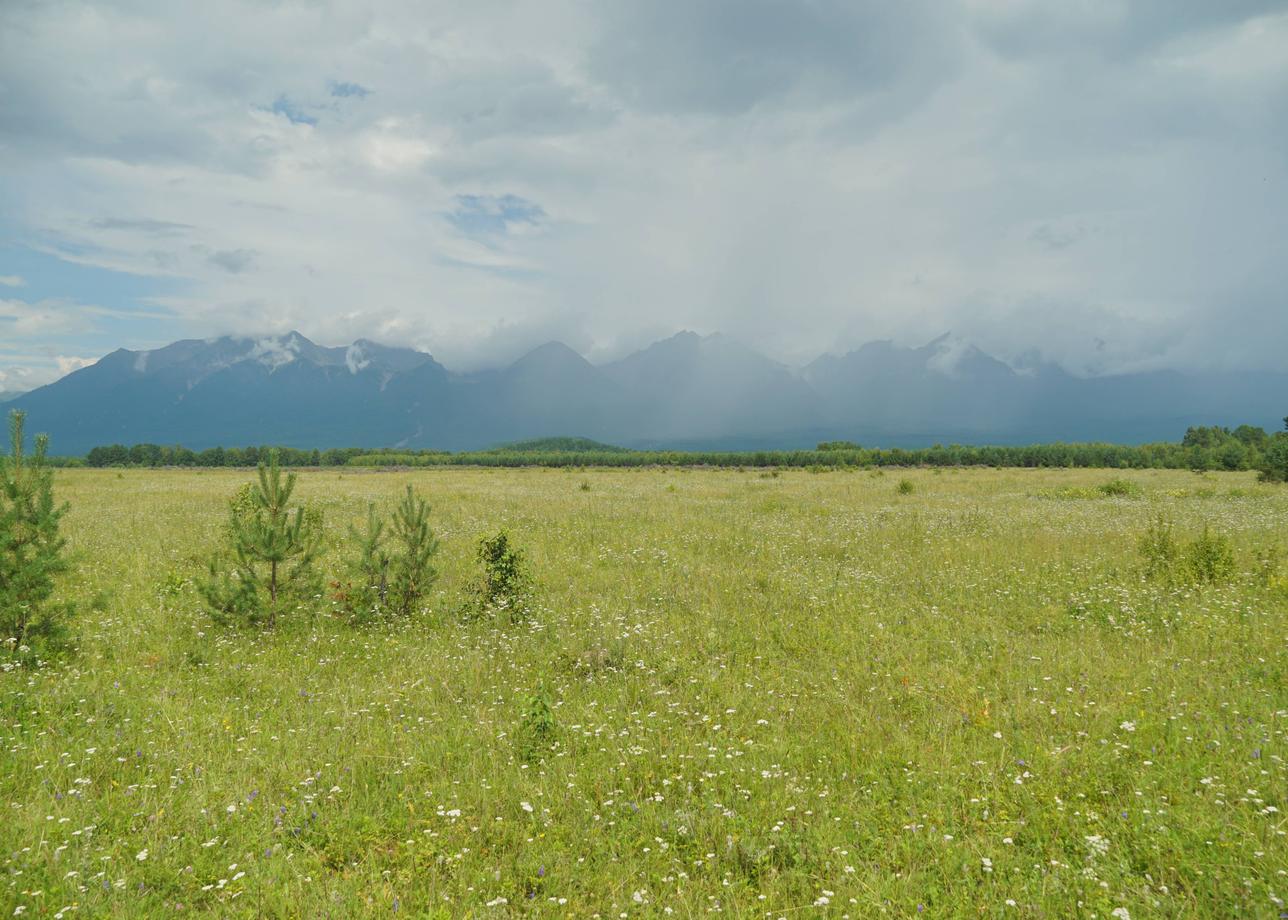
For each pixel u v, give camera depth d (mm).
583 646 9766
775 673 8648
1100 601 11391
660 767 6098
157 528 20375
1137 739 6184
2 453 9258
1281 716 6531
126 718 7020
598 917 4078
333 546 17938
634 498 32188
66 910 3867
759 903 4176
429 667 8977
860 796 5559
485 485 43906
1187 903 3941
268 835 4910
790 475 62812
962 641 9672
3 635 8859
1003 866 4434
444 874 4574
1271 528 19516
